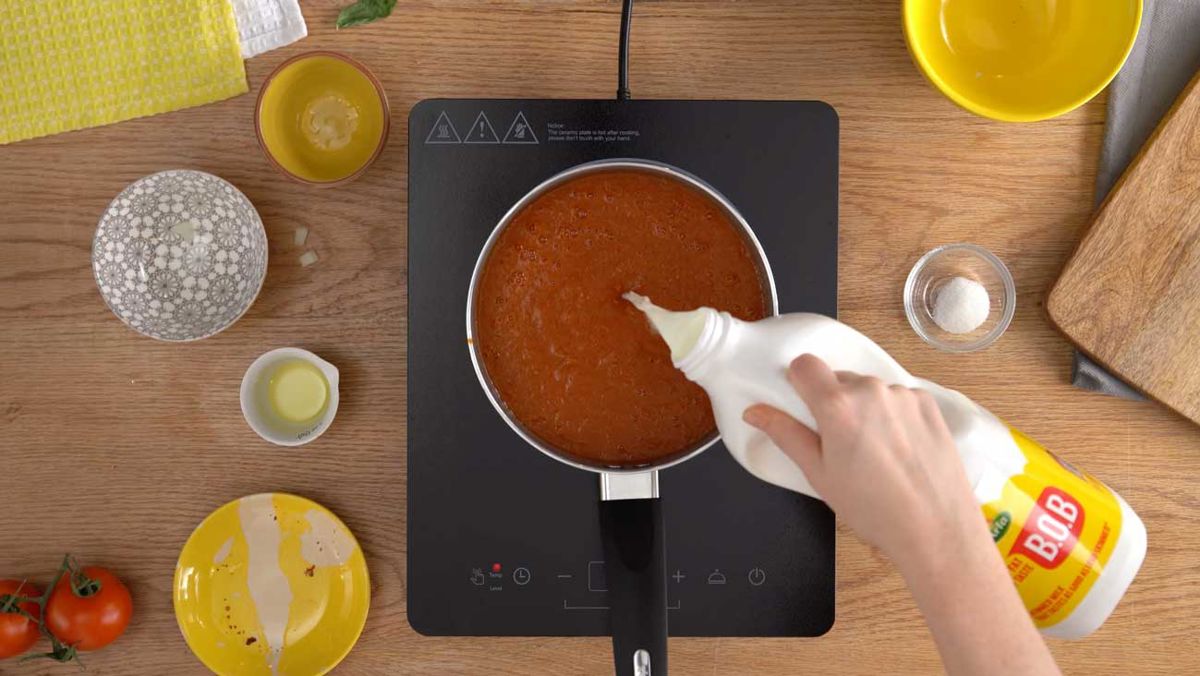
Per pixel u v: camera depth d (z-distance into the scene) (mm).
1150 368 825
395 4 866
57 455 877
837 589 874
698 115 822
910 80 870
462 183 821
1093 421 870
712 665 875
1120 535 729
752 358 568
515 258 726
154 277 857
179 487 877
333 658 863
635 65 874
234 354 875
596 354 718
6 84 870
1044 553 718
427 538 825
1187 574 866
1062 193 870
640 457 722
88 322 876
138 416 875
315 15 874
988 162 870
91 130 873
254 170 874
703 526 823
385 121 836
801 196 823
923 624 869
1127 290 825
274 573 870
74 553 877
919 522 504
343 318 874
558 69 875
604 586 824
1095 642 872
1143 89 846
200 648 858
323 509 852
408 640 877
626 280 721
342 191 874
